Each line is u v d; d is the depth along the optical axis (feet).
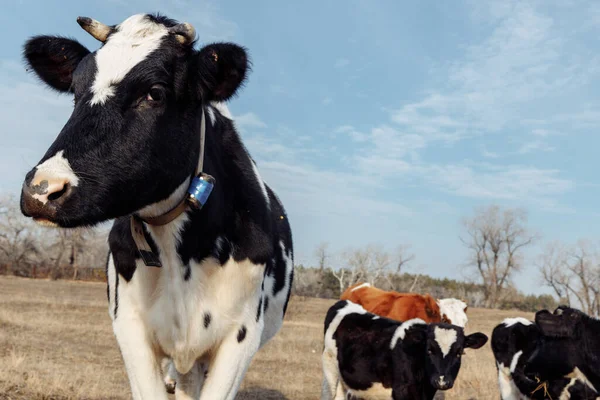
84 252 201.26
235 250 11.73
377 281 268.00
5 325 51.96
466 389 34.83
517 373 24.82
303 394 32.17
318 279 265.75
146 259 10.48
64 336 49.52
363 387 25.44
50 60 11.12
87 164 8.54
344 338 26.55
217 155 12.03
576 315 22.52
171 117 9.60
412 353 24.00
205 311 11.43
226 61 9.82
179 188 10.10
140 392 11.24
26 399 22.03
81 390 25.13
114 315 11.80
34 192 8.10
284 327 79.46
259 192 12.84
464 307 40.57
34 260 205.46
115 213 9.11
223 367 11.68
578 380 22.34
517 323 26.96
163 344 11.46
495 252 251.80
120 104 9.09
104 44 9.77
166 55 9.62
